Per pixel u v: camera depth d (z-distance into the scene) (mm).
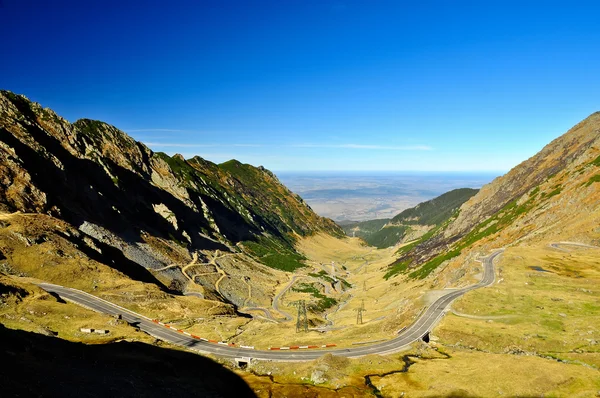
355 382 60094
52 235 109375
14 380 31719
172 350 72062
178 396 46406
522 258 120938
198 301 114375
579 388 50062
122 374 47281
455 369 60406
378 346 75188
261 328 97125
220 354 75000
